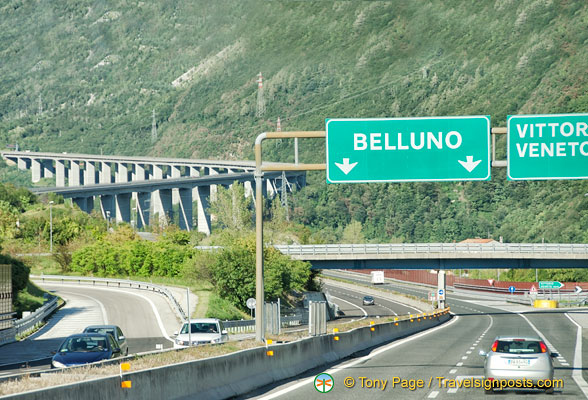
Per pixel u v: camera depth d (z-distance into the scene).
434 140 43.25
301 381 42.44
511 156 43.12
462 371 48.31
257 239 44.03
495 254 174.00
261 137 43.75
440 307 178.88
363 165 43.38
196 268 153.25
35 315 107.62
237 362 36.81
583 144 42.91
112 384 25.16
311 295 186.50
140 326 108.88
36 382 27.27
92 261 185.88
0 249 134.00
